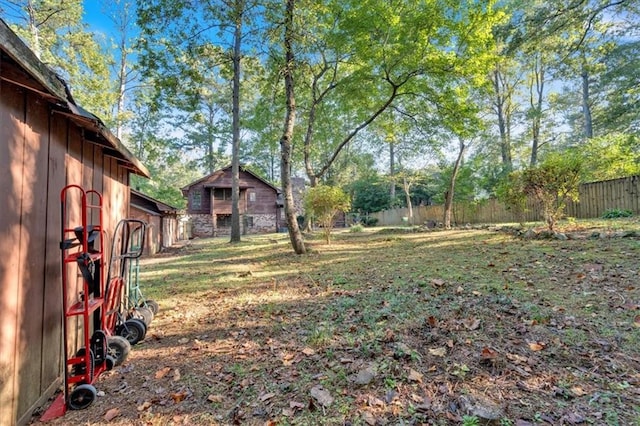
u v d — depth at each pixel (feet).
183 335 11.57
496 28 29.73
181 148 87.25
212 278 21.43
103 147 12.09
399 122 44.27
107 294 9.45
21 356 6.85
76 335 9.98
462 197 54.19
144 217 39.81
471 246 25.44
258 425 6.35
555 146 67.41
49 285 8.15
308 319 11.98
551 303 10.91
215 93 77.10
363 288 15.37
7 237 6.39
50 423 6.98
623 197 33.86
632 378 6.73
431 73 33.17
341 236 46.42
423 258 22.16
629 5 24.76
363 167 102.73
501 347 8.22
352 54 36.04
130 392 8.01
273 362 8.88
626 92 42.78
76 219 9.88
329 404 6.72
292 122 30.73
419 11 31.09
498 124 63.52
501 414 5.84
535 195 24.97
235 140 47.52
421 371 7.48
